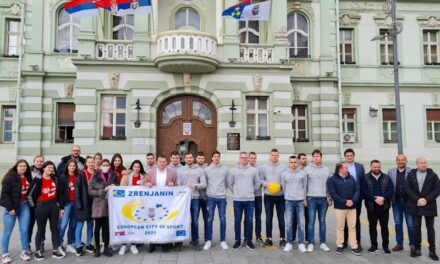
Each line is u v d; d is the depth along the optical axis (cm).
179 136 1650
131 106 1579
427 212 776
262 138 1623
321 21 1880
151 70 1600
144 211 821
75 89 1562
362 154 1938
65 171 828
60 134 1719
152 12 1634
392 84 1988
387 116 1994
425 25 2050
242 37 1830
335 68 1888
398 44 2028
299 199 839
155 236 817
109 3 1462
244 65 1627
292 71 1842
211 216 857
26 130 1670
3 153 1723
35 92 1689
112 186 813
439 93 2025
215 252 819
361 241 923
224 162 1596
